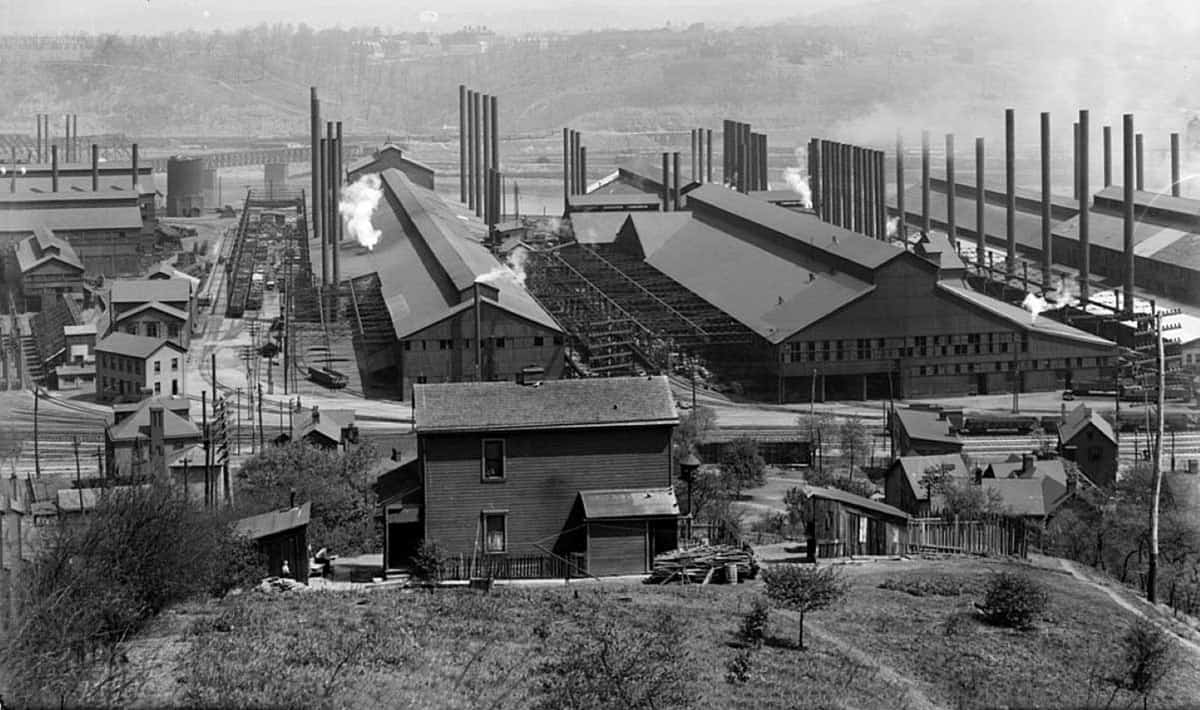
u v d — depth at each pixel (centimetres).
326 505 12194
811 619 9038
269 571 9875
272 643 7794
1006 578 9312
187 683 6931
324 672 7356
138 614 7600
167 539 8081
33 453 18150
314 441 16462
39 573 7262
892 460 15288
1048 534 11962
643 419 10531
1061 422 18450
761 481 16325
